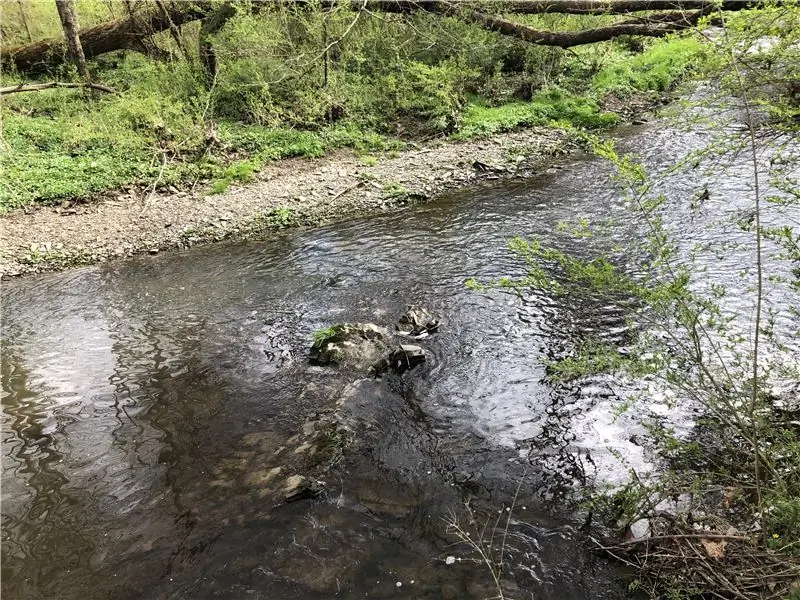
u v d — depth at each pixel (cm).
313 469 403
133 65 1488
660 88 1602
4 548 353
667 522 320
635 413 421
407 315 592
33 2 1491
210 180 1091
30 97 1292
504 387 477
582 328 547
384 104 1414
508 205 941
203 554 339
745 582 261
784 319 495
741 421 311
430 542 337
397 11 1309
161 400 502
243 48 1324
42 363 576
